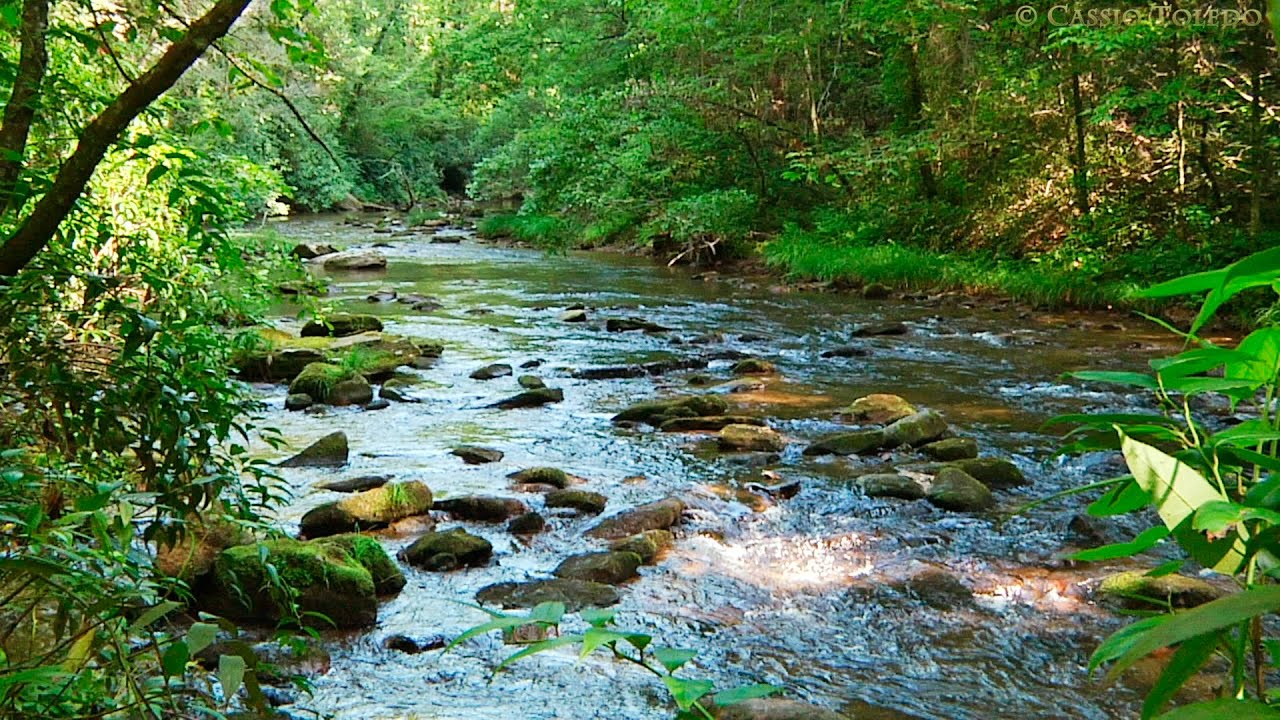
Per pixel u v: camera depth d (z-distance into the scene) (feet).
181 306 9.72
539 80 72.84
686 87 65.31
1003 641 13.74
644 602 14.92
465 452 21.93
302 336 34.55
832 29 60.23
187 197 9.48
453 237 76.43
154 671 10.35
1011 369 32.50
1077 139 50.80
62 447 8.48
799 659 13.21
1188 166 50.14
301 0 9.90
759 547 17.19
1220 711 2.21
